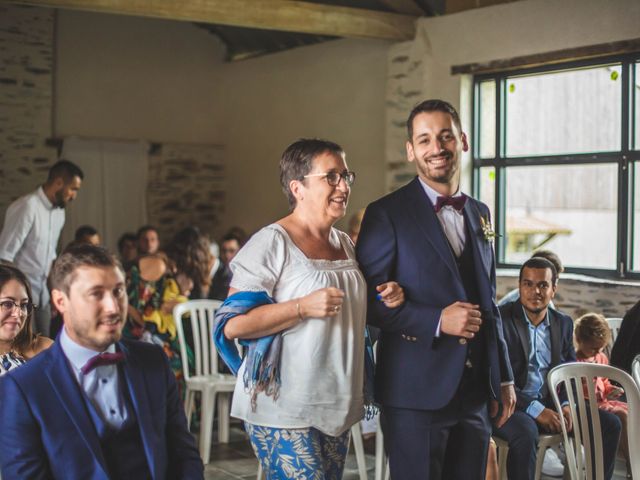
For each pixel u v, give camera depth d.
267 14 5.95
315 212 2.38
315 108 7.84
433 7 6.43
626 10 5.19
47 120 8.23
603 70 5.62
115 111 8.62
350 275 2.38
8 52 8.02
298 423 2.26
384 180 7.05
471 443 2.52
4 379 1.90
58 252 5.59
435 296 2.43
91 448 1.87
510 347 3.73
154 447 1.97
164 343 5.16
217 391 4.68
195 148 9.06
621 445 4.14
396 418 2.47
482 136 6.27
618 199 5.47
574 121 5.80
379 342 2.58
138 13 5.64
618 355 3.95
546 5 5.62
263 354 2.27
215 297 6.43
